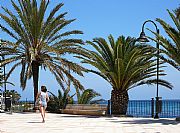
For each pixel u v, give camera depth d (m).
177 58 18.23
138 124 15.96
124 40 23.53
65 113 26.44
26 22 26.98
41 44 27.62
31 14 27.02
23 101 31.09
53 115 23.66
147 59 22.91
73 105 26.30
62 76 27.30
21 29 26.92
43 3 27.00
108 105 23.91
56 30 27.33
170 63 18.69
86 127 14.87
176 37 17.62
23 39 27.20
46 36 27.62
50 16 27.30
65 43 27.41
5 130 13.88
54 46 27.77
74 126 15.38
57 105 27.97
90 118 20.52
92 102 31.34
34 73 28.20
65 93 28.36
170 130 13.31
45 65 27.94
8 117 21.30
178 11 17.56
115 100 23.75
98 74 23.91
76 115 23.83
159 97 20.61
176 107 22.62
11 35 27.25
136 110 23.89
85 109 24.88
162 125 15.38
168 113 22.55
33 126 15.52
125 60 23.03
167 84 23.36
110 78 23.78
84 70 26.92
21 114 24.50
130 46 23.39
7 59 27.39
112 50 23.62
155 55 18.95
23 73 27.92
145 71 23.17
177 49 18.08
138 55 22.28
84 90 29.27
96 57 23.23
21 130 13.88
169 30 17.59
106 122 17.39
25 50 28.00
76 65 27.19
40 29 27.28
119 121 17.95
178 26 17.73
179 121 17.73
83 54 26.73
